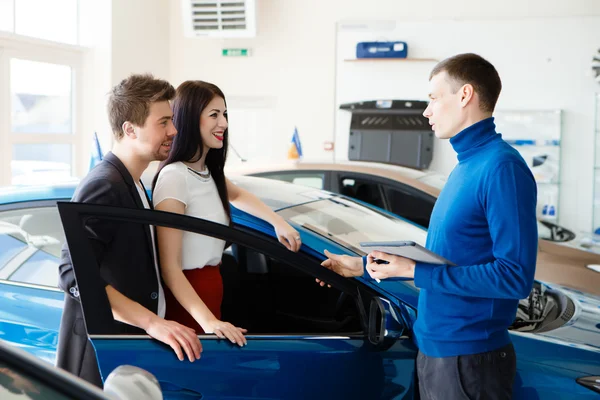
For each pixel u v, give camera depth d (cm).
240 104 701
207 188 193
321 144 688
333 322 201
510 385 166
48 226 217
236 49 695
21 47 546
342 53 677
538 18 634
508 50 643
